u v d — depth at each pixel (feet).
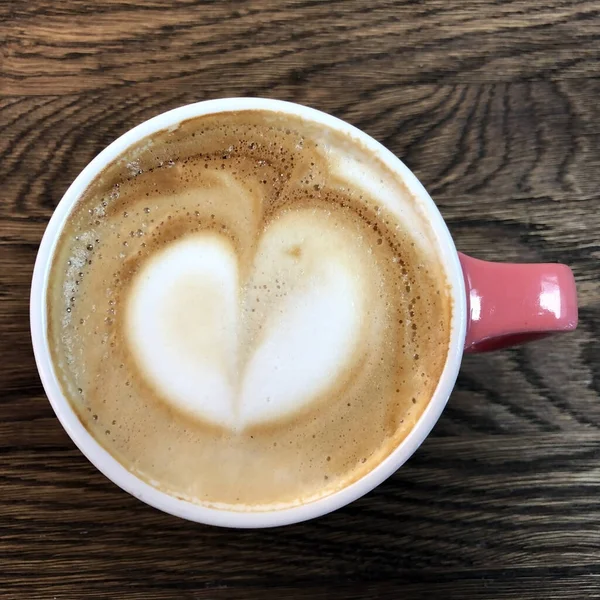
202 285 0.57
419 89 0.66
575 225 0.65
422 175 0.65
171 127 0.56
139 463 0.55
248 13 0.66
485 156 0.66
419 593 0.64
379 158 0.56
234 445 0.56
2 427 0.63
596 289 0.65
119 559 0.63
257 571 0.64
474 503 0.64
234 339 0.57
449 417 0.65
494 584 0.64
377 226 0.58
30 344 0.63
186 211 0.57
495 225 0.65
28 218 0.63
